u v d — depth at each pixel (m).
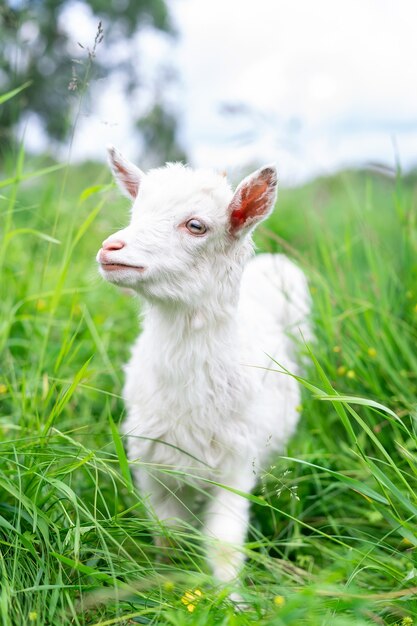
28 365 1.31
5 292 1.40
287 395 1.22
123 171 1.13
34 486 0.97
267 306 1.34
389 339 1.31
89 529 0.95
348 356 1.30
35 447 1.01
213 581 0.92
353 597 0.87
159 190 1.03
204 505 1.14
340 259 1.55
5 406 1.26
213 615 0.87
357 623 0.83
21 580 0.90
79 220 1.69
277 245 1.56
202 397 1.06
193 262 1.03
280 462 1.18
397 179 1.45
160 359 1.06
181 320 1.05
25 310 1.37
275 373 1.19
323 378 0.96
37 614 0.86
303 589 0.89
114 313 1.55
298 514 1.15
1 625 0.85
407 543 1.09
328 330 1.32
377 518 1.11
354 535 1.12
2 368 1.29
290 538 1.08
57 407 1.02
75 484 1.11
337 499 1.19
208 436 1.07
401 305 1.40
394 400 1.23
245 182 1.02
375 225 1.90
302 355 1.33
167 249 1.01
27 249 1.61
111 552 0.99
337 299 1.38
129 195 1.14
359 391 1.29
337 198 2.13
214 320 1.06
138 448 1.10
